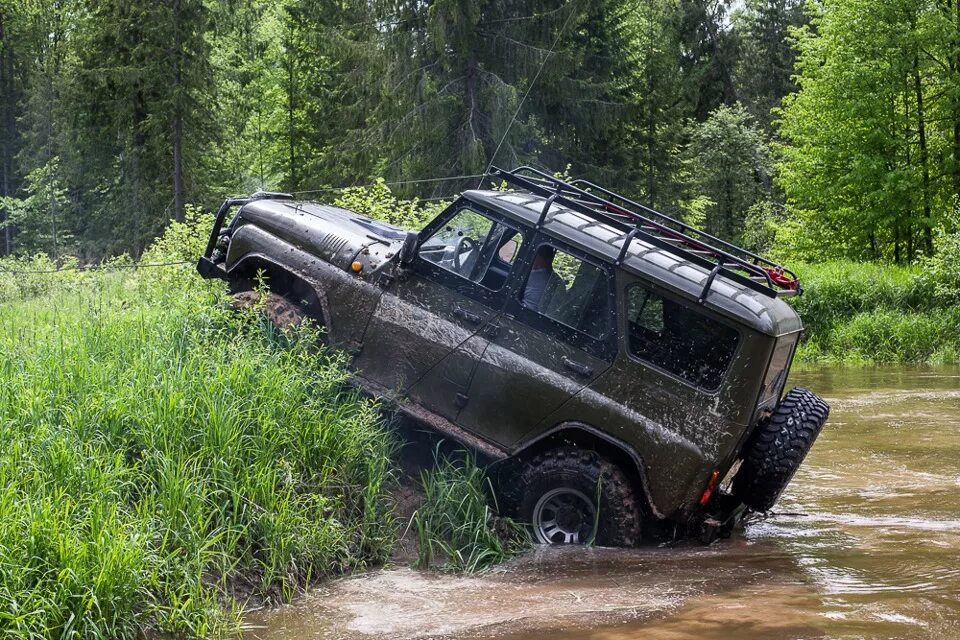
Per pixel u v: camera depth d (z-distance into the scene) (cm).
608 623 498
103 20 3603
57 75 5278
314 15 4025
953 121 3117
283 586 547
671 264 682
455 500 655
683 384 652
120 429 593
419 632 489
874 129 3045
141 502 539
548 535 678
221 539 559
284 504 584
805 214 3369
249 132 5194
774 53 6056
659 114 4338
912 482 850
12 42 5828
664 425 654
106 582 454
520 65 2945
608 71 3712
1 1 5806
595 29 3725
